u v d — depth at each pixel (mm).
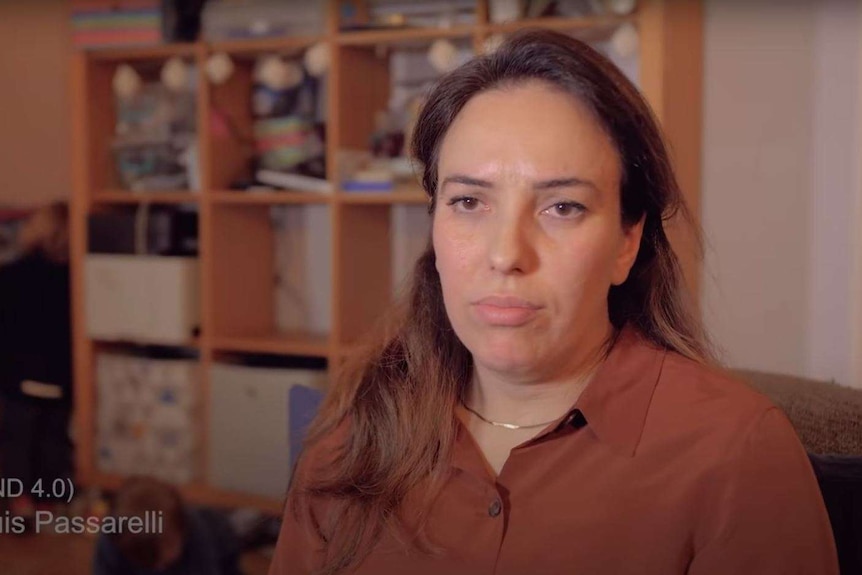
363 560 896
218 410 2887
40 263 3109
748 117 2510
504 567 818
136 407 3016
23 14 3744
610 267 821
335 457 983
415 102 2820
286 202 2926
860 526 896
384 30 2633
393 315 1052
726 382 837
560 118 790
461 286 816
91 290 3047
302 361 3010
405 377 974
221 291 2986
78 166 3068
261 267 3191
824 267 2439
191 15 2953
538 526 818
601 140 798
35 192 3809
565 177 778
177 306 2932
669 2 2318
